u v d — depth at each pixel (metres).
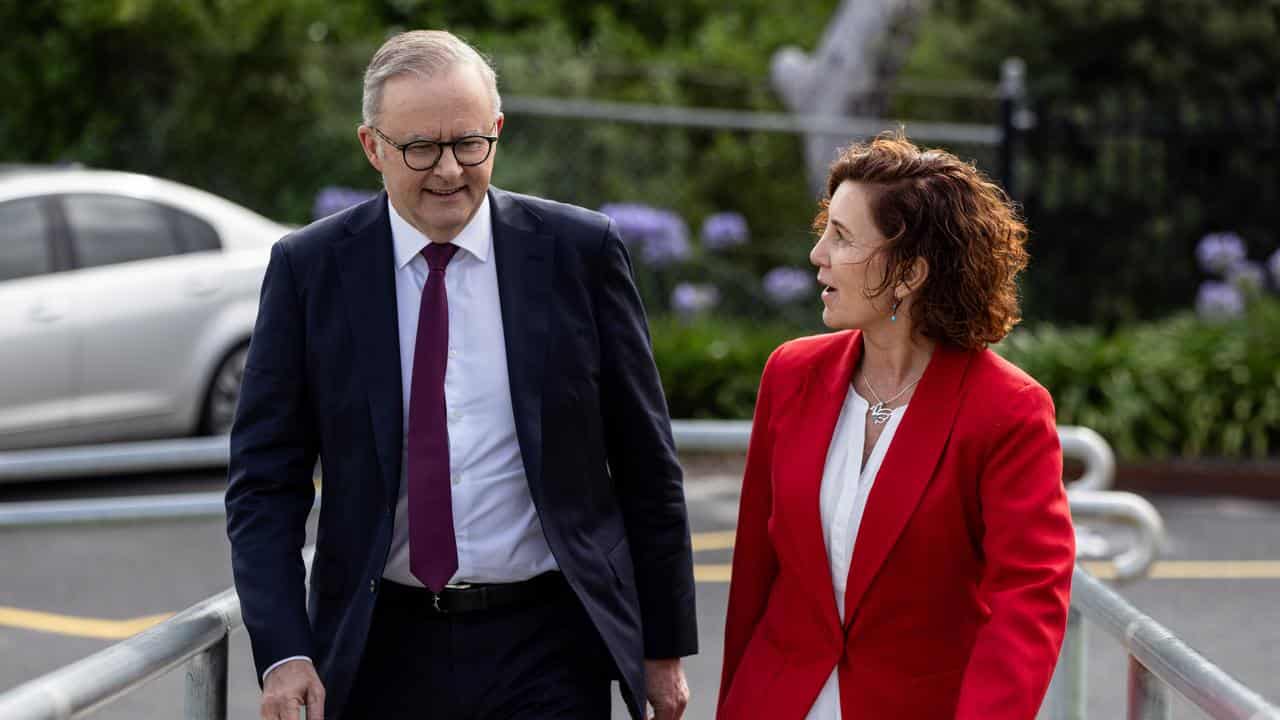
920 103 17.20
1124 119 12.88
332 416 3.19
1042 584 2.92
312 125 14.66
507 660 3.25
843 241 3.07
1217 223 13.95
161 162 14.64
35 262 10.20
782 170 15.99
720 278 14.55
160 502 5.43
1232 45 17.47
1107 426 11.59
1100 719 6.37
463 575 3.23
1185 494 11.38
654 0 18.00
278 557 3.11
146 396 10.47
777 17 17.92
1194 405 11.69
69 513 5.38
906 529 3.04
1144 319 13.73
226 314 10.80
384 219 3.26
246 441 3.20
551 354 3.24
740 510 3.33
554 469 3.23
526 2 17.16
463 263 3.27
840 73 14.76
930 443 3.04
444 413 3.21
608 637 3.23
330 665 3.14
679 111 14.76
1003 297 3.08
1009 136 12.89
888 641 3.06
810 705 3.10
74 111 14.64
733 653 3.33
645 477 3.40
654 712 3.48
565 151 15.38
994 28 17.80
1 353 9.91
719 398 11.96
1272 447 11.94
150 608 7.96
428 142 3.04
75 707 2.32
